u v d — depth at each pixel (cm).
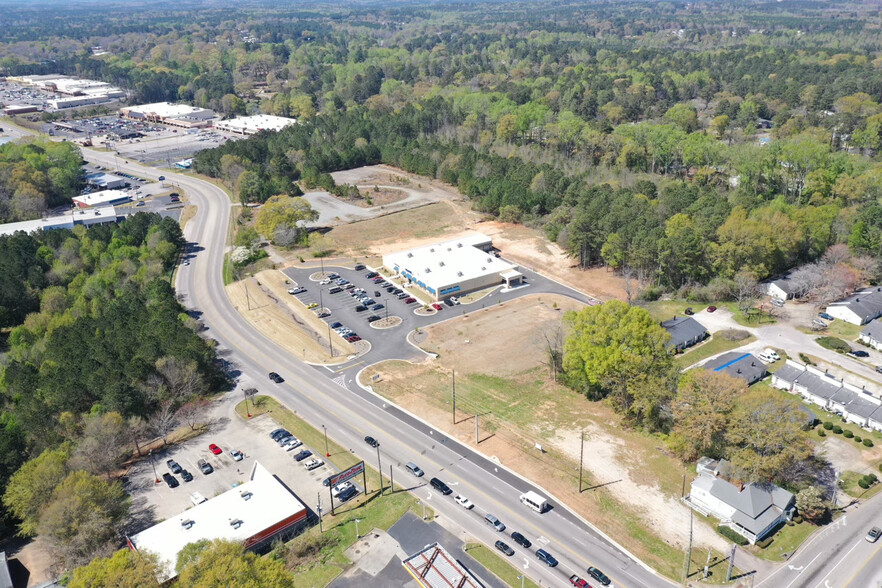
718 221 19125
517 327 17525
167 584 9250
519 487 11650
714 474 11350
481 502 11312
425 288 19850
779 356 15375
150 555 9219
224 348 16925
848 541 10175
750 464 10688
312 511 11250
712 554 10050
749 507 10419
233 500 11069
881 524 10456
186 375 14238
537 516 10950
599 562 9994
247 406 14375
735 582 9512
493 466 12225
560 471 11988
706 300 18412
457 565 9688
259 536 10444
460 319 18125
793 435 10750
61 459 11431
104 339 15600
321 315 18338
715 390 11731
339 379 15350
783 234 18425
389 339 17138
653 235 18925
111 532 10419
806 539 10262
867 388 14038
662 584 9575
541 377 15100
